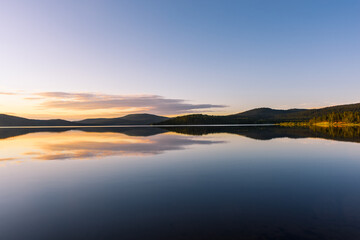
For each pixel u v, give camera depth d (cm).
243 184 1344
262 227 787
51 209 983
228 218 865
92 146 3288
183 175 1569
